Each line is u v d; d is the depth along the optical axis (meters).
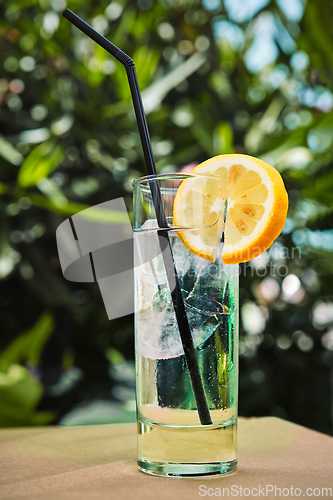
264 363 1.01
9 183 0.92
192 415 0.36
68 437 0.47
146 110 0.89
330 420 0.99
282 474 0.37
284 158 0.88
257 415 0.97
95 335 0.97
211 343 0.37
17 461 0.41
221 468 0.37
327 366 1.00
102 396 0.93
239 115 1.02
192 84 1.04
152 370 0.37
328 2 0.92
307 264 0.93
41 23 0.93
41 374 0.93
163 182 0.37
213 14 1.04
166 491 0.34
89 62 0.91
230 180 0.40
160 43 1.02
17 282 0.96
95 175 0.96
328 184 0.88
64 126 0.87
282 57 1.02
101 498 0.33
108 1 0.99
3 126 0.97
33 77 0.95
